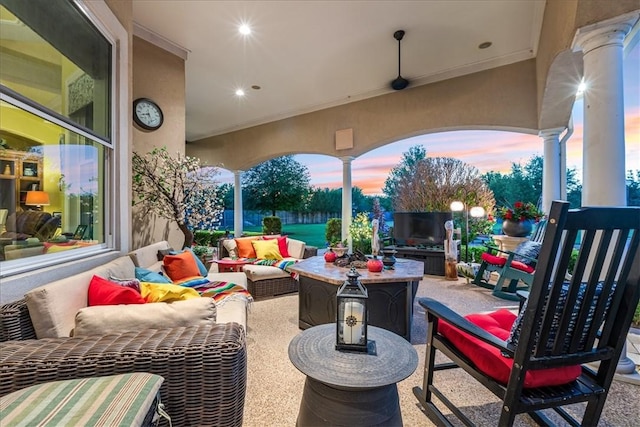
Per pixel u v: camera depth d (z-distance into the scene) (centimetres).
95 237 251
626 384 186
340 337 139
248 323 294
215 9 315
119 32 262
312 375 117
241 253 447
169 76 384
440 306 160
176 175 375
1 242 178
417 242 521
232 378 119
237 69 444
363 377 116
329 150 579
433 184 597
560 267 112
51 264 184
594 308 125
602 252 116
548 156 397
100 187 255
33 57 187
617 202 188
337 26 343
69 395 92
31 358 106
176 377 114
